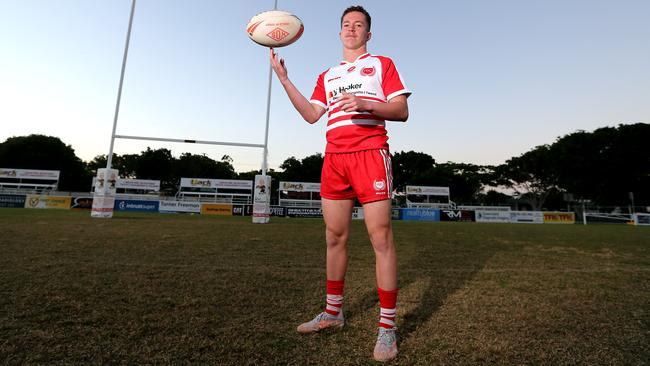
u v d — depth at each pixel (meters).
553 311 2.12
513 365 1.39
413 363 1.40
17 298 2.09
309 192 32.91
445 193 33.75
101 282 2.54
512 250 5.48
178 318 1.83
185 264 3.37
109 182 11.57
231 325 1.76
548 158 37.34
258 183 12.35
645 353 1.51
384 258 1.63
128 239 5.24
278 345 1.54
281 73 2.06
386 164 1.75
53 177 31.92
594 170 34.44
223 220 12.98
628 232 11.73
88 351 1.41
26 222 7.78
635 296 2.53
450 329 1.79
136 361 1.34
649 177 33.50
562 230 12.36
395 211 26.28
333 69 2.02
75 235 5.50
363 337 1.68
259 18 2.03
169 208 22.73
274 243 5.37
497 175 44.75
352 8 2.07
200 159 52.31
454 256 4.64
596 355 1.49
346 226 1.85
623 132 34.28
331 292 1.82
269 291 2.45
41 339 1.51
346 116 1.84
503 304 2.27
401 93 1.75
